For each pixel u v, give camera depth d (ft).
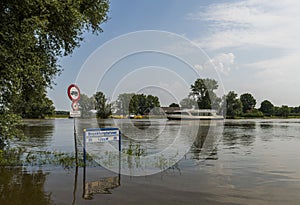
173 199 18.78
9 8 29.94
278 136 66.44
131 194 19.85
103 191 20.54
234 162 32.24
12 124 34.71
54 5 30.19
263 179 24.31
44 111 172.55
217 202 18.26
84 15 38.01
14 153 37.86
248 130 87.86
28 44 29.19
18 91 35.35
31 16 29.35
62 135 67.72
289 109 302.25
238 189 21.24
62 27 36.04
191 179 24.08
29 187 21.52
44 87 41.16
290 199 19.03
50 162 31.01
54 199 18.81
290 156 36.73
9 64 29.37
